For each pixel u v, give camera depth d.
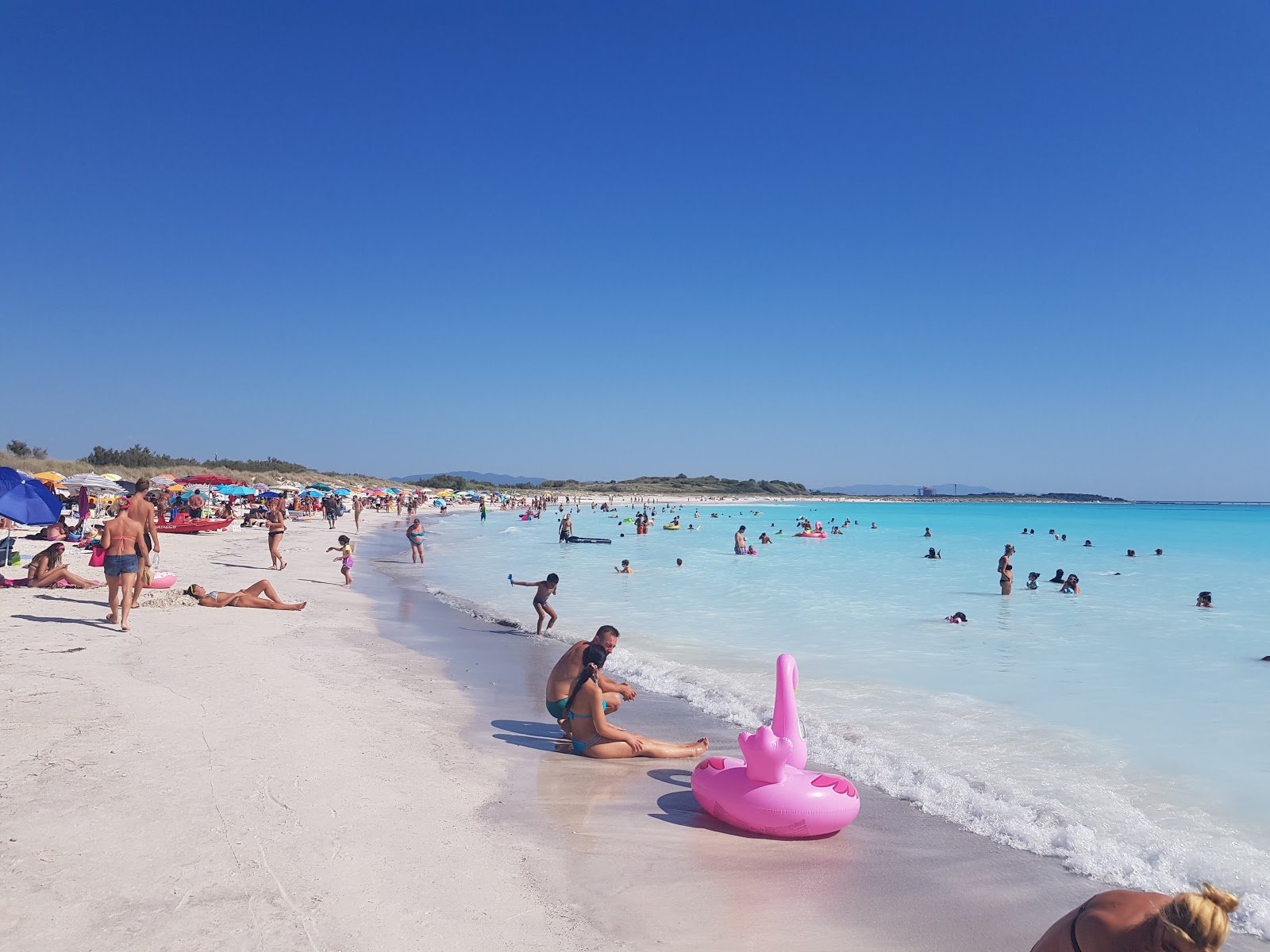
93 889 4.04
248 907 3.96
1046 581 23.34
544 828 5.36
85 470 52.47
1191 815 5.89
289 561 23.27
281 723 7.11
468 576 22.92
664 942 3.95
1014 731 8.05
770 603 17.84
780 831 5.31
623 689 7.34
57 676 8.16
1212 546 40.16
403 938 3.78
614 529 53.88
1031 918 4.36
